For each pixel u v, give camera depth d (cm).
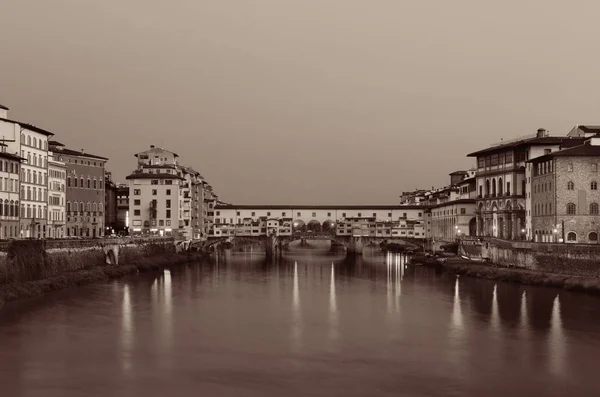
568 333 7312
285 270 15862
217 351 6500
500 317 8312
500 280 12150
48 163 15638
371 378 5603
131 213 19475
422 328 7681
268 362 6100
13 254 9638
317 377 5631
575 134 16512
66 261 11581
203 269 15838
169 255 17500
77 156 18688
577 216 13125
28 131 14125
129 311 8631
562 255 11350
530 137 19025
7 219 12544
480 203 18125
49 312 8356
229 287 11775
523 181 16262
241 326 7788
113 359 6134
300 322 8094
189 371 5788
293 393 5206
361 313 8788
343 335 7300
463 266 14038
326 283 12694
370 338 7138
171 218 19475
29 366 5869
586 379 5566
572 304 9156
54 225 16188
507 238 15475
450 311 8850
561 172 13200
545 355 6328
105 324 7700
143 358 6191
